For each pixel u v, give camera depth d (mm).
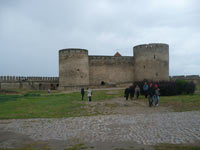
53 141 5895
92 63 40562
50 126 7992
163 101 15344
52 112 11961
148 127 7102
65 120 9234
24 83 43875
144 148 4922
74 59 34812
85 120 9023
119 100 17438
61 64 35719
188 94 20141
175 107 12359
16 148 5324
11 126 8281
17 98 20625
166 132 6328
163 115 9570
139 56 37188
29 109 13281
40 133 6910
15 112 12125
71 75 34688
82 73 35312
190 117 8711
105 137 6062
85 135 6395
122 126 7441
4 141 6062
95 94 23266
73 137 6223
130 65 42406
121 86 35969
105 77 41125
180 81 20844
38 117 10391
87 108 13195
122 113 10836
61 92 29438
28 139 6230
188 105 12883
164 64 35844
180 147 4863
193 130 6441
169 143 5242
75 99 19078
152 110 11594
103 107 13477
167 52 36375
